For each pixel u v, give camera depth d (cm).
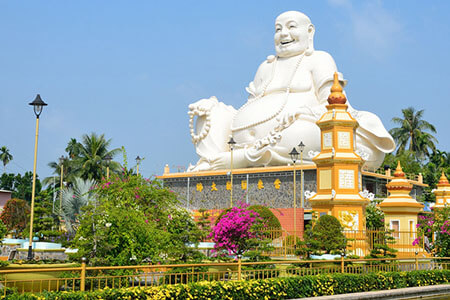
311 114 4331
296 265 2281
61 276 1648
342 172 2786
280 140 4356
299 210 4025
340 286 1919
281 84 4744
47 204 4297
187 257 2003
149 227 1891
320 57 4703
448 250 2670
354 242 2650
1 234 2383
